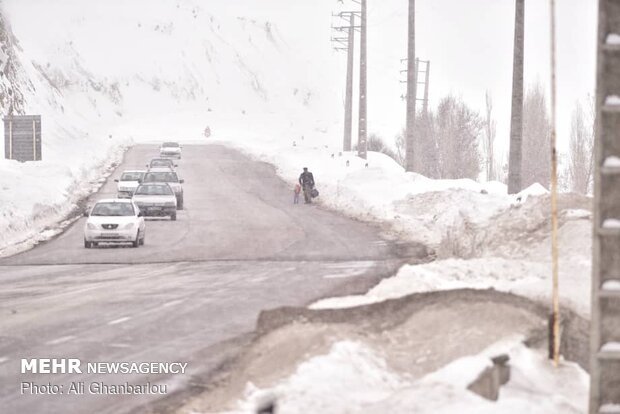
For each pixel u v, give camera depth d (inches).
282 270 2984.7
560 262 2214.6
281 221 5064.0
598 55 923.4
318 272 2898.6
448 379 1087.6
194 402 1232.8
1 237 4298.7
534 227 2630.4
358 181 6742.1
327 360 1230.9
